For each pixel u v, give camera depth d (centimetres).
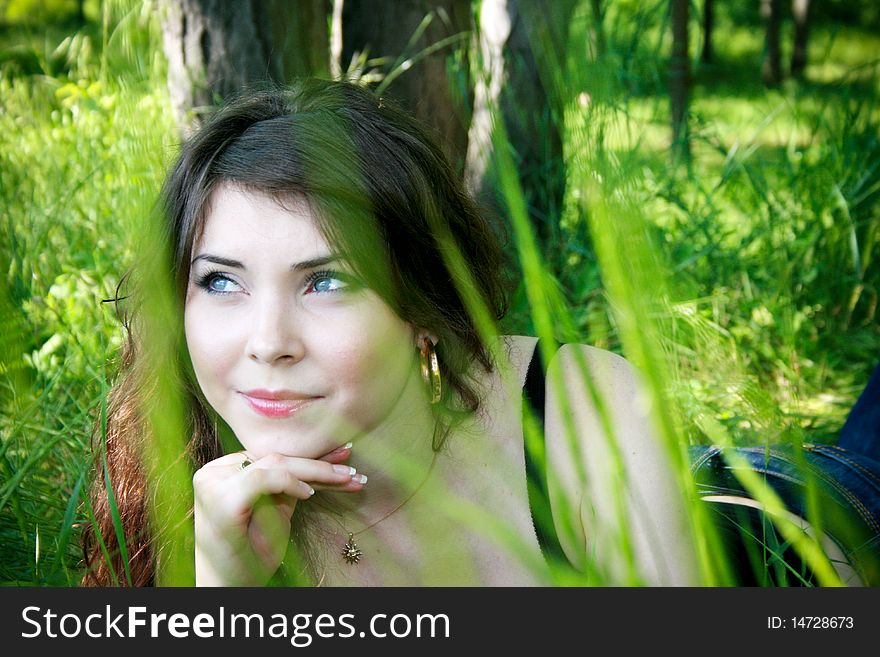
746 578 188
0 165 389
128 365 204
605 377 191
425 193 178
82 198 419
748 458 213
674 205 504
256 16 377
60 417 274
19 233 366
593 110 104
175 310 175
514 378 197
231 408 172
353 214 163
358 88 187
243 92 220
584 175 104
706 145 552
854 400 402
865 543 198
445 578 196
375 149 176
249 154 164
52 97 519
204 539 170
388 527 194
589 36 107
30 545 243
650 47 453
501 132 106
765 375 411
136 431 200
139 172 174
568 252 413
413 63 436
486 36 424
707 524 117
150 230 173
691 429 256
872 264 492
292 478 168
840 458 221
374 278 163
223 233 163
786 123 630
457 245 191
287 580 192
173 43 378
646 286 106
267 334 161
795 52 1027
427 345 185
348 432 170
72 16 530
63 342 327
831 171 496
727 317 419
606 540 140
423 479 186
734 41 1127
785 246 452
